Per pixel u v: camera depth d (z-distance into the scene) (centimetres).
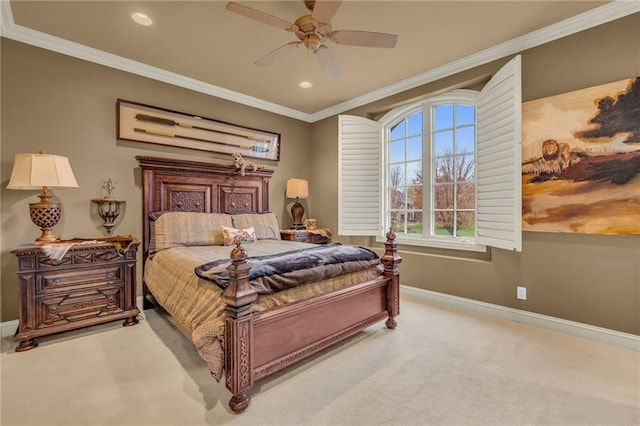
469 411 164
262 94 414
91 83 301
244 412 164
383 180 425
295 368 207
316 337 211
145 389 183
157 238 311
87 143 299
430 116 376
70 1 224
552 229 264
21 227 267
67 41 280
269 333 182
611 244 241
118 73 318
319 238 448
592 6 234
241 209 414
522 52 283
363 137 423
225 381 182
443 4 230
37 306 237
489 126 294
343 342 246
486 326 279
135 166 329
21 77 266
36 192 274
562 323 264
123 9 234
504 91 272
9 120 261
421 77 355
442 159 370
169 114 353
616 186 234
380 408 167
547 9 237
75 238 288
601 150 240
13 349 233
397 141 419
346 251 256
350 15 243
